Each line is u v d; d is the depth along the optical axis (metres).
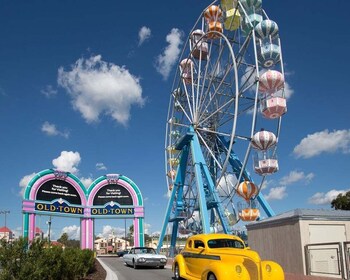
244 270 11.79
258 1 33.34
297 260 15.17
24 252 10.74
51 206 51.72
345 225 15.75
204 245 14.16
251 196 32.06
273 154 31.00
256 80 30.59
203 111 36.97
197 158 35.62
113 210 55.28
